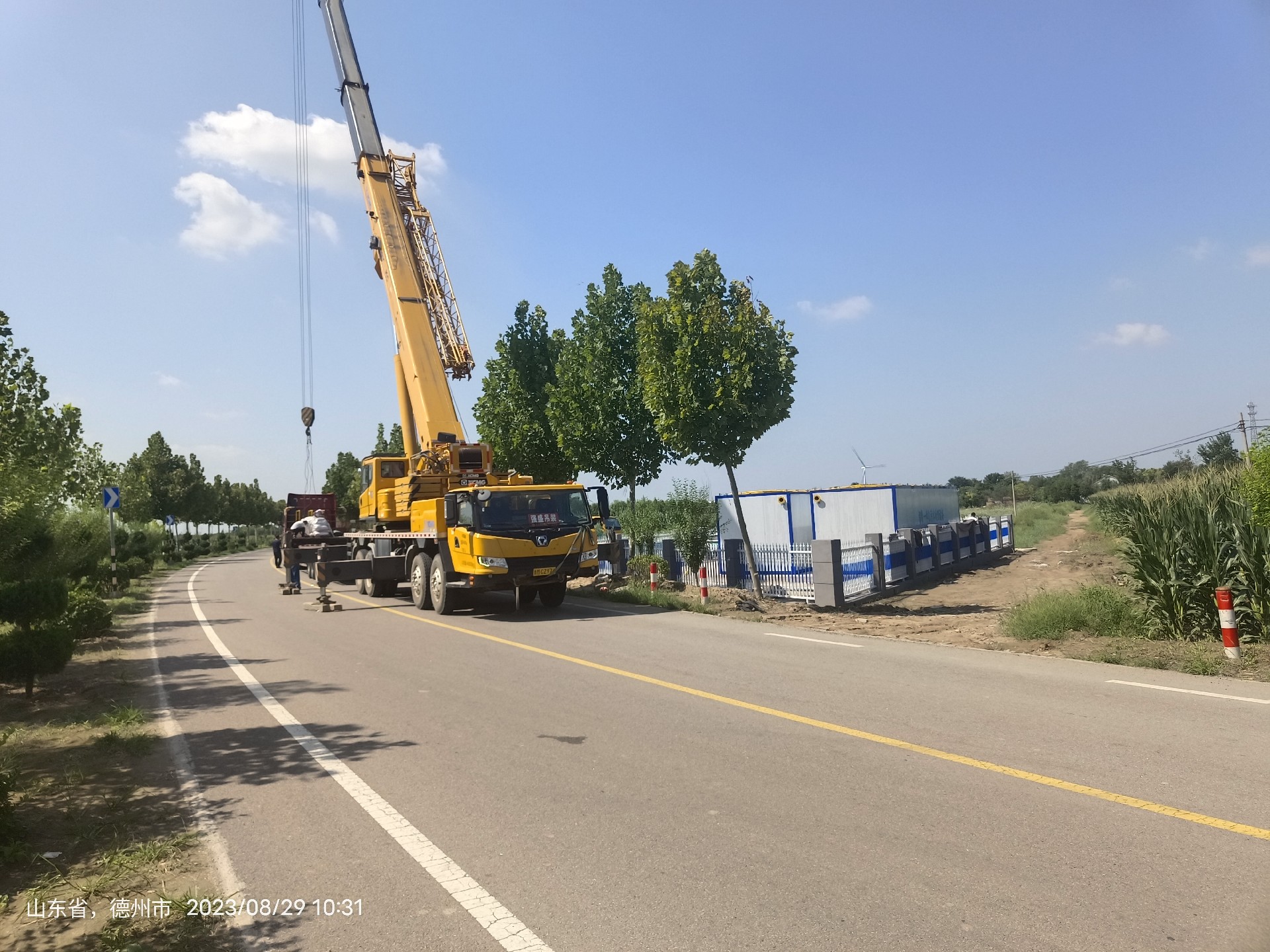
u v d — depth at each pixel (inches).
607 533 623.8
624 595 665.6
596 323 899.4
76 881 161.5
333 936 137.3
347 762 236.2
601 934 135.1
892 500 946.1
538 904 146.5
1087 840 167.6
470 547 565.6
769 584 764.6
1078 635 432.5
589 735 257.4
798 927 135.3
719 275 664.4
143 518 1461.6
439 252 740.0
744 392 641.0
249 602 745.0
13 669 323.9
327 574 669.9
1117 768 212.5
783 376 650.2
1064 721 261.4
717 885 151.5
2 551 425.7
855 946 128.8
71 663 426.0
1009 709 278.1
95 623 494.3
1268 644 385.7
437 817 190.7
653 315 669.9
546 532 572.7
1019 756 224.7
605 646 434.0
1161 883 147.3
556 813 190.7
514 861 164.9
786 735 251.8
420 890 153.6
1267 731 244.7
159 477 1715.1
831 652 406.6
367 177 733.9
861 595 743.1
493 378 993.5
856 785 205.0
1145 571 426.0
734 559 793.6
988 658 382.9
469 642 458.9
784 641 447.2
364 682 351.3
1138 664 356.5
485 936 135.6
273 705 311.6
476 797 203.2
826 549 654.5
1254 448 388.8
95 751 252.2
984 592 820.0
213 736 269.0
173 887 158.2
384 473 767.7
